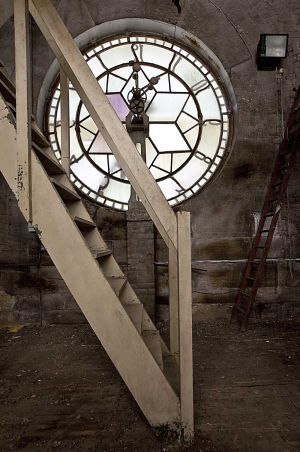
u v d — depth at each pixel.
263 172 4.74
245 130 4.77
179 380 2.04
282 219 4.73
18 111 1.78
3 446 1.86
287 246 4.71
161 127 5.07
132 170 1.85
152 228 4.51
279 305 4.67
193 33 4.77
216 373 2.85
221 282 4.64
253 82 4.80
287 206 4.74
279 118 4.80
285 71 4.84
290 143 4.62
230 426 2.04
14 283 4.50
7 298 4.50
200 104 5.08
